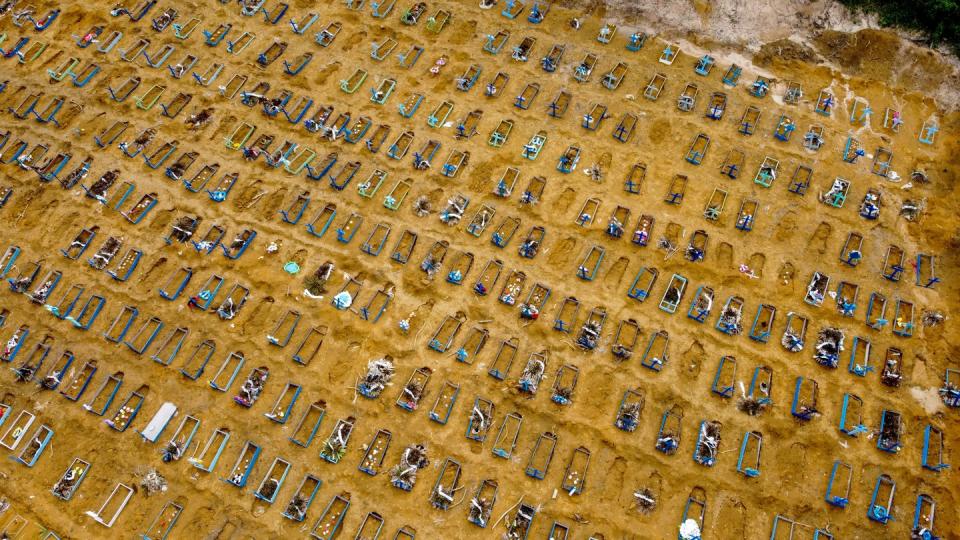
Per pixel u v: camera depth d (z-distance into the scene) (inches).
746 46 1008.9
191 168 952.9
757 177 903.1
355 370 797.2
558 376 782.5
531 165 930.7
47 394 800.9
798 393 759.7
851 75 984.3
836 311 812.0
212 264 872.9
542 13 1058.1
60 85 1042.7
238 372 797.2
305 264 869.2
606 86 986.1
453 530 710.5
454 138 957.8
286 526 717.3
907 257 843.4
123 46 1079.0
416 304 836.0
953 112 946.1
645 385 775.1
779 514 708.0
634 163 926.4
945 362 776.9
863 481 719.7
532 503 719.1
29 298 863.1
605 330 808.9
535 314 813.9
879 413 751.7
